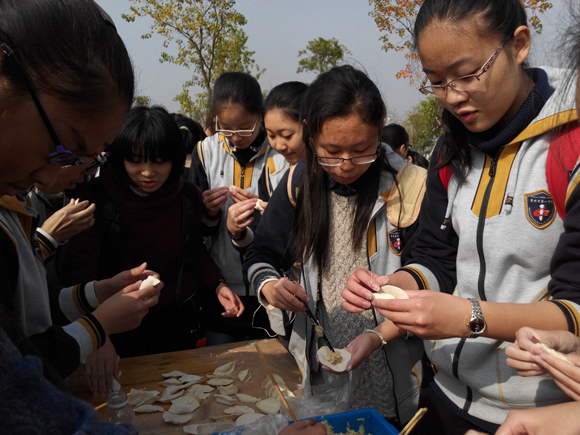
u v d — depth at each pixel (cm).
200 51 1204
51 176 83
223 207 274
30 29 70
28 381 54
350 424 127
